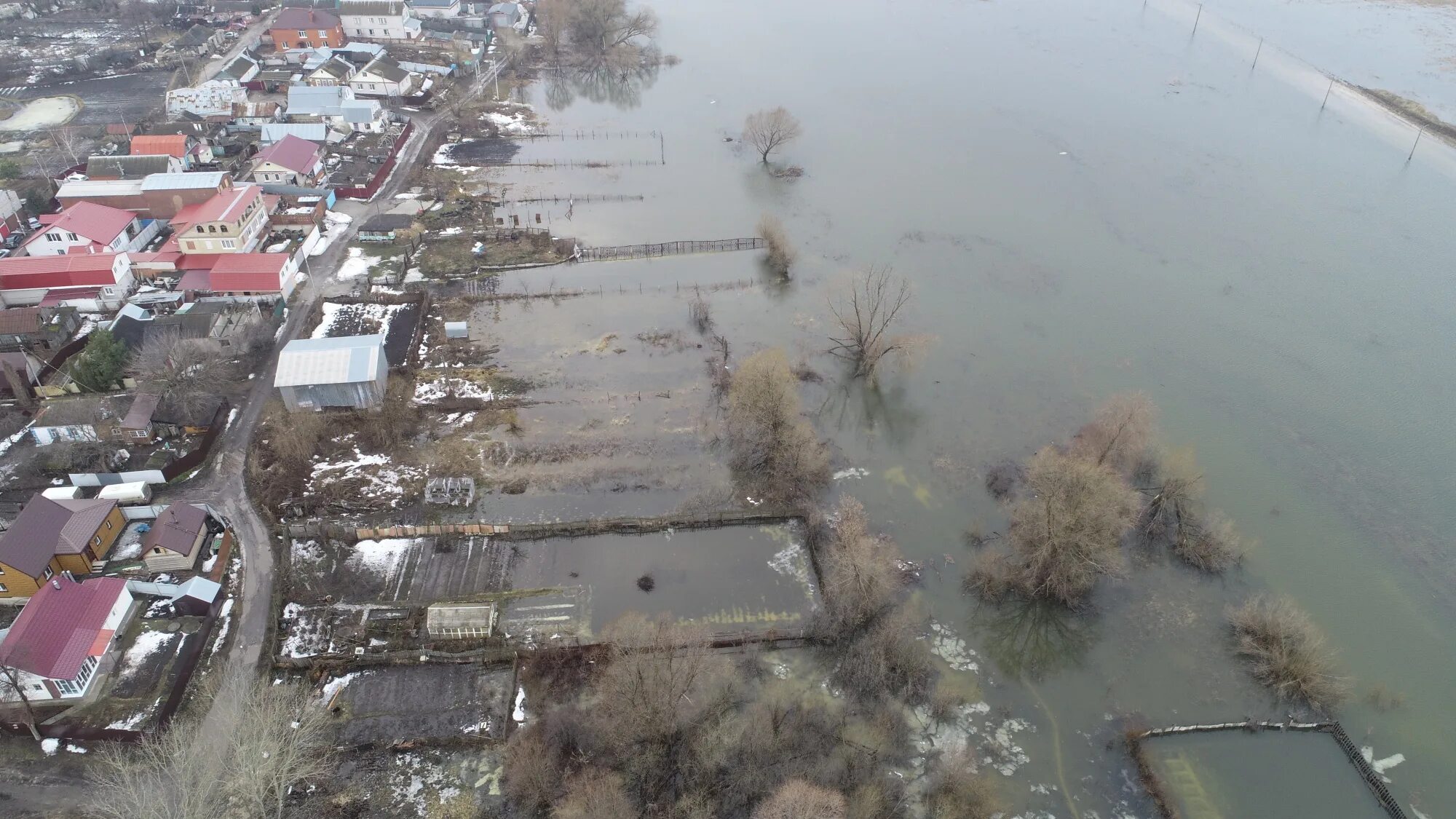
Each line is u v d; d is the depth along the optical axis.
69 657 57.84
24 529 64.12
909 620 66.38
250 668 60.88
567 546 72.00
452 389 89.12
